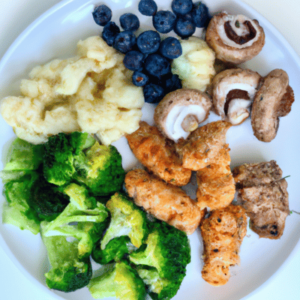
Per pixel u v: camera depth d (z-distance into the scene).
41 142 0.28
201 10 0.28
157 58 0.27
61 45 0.28
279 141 0.31
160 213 0.29
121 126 0.28
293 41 0.32
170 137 0.29
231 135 0.31
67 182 0.28
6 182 0.28
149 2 0.27
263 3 0.31
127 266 0.29
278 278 0.33
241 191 0.30
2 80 0.28
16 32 0.29
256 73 0.29
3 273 0.31
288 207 0.30
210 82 0.29
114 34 0.28
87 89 0.28
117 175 0.29
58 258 0.29
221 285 0.30
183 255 0.28
